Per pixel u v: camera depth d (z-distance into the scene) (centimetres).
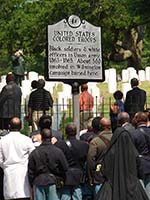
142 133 1612
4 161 1551
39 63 10612
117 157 1413
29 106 2447
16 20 6962
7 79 2361
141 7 4219
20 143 1548
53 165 1512
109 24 6594
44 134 1528
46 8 6700
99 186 1540
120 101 2438
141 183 1480
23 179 1541
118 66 8469
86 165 1575
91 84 3697
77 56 1841
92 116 2509
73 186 1557
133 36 7200
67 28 1834
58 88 4259
